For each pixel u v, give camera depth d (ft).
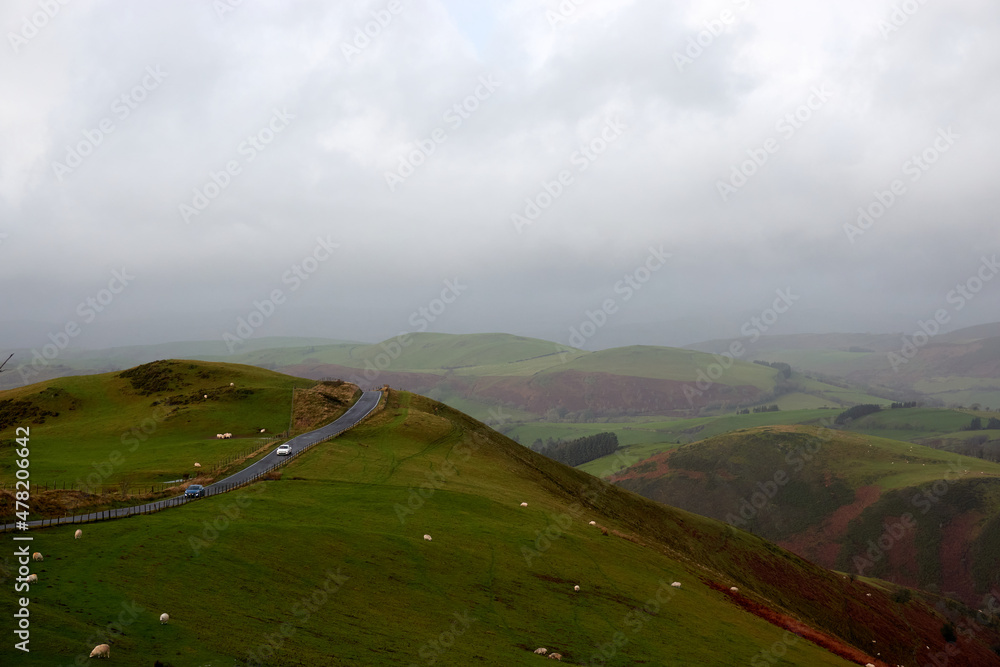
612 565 199.41
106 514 166.09
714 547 390.21
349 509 199.21
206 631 99.71
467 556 174.81
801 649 164.66
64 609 97.04
